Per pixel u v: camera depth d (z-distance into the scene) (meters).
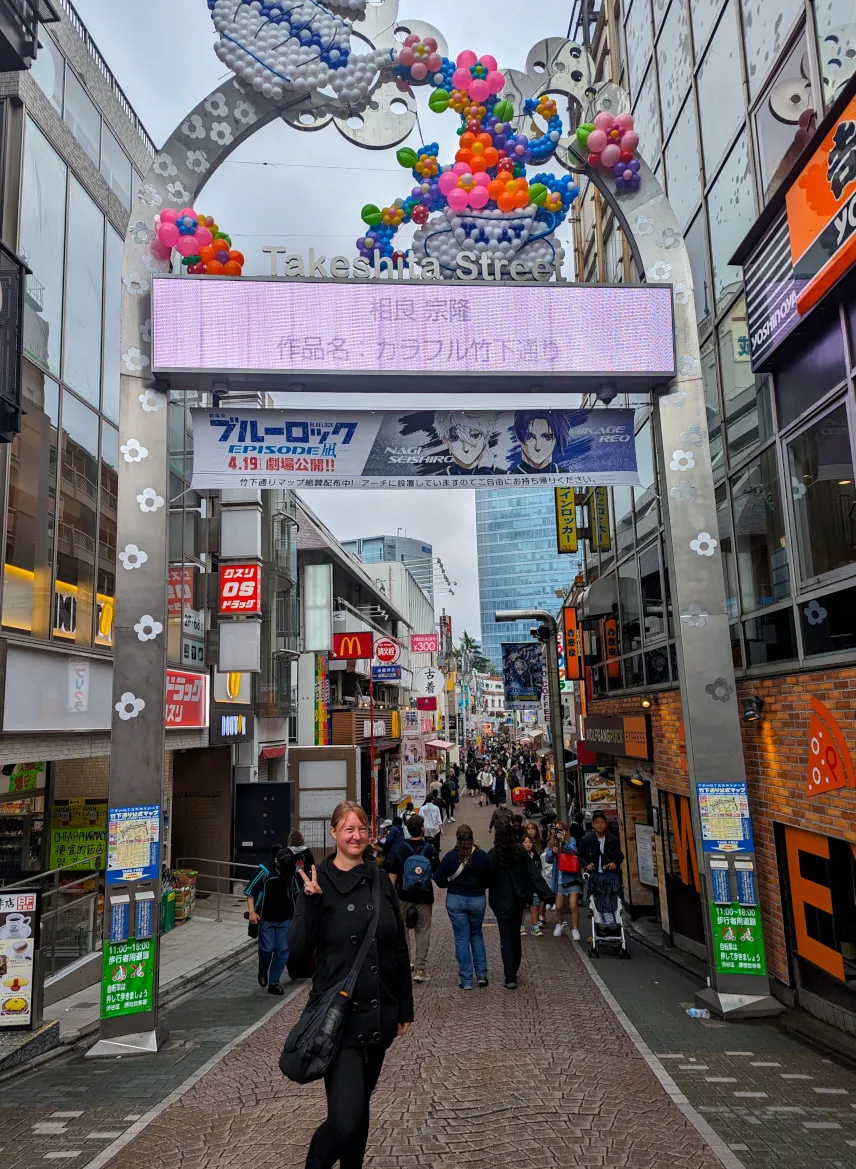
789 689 8.14
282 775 24.05
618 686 16.41
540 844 13.52
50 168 11.61
